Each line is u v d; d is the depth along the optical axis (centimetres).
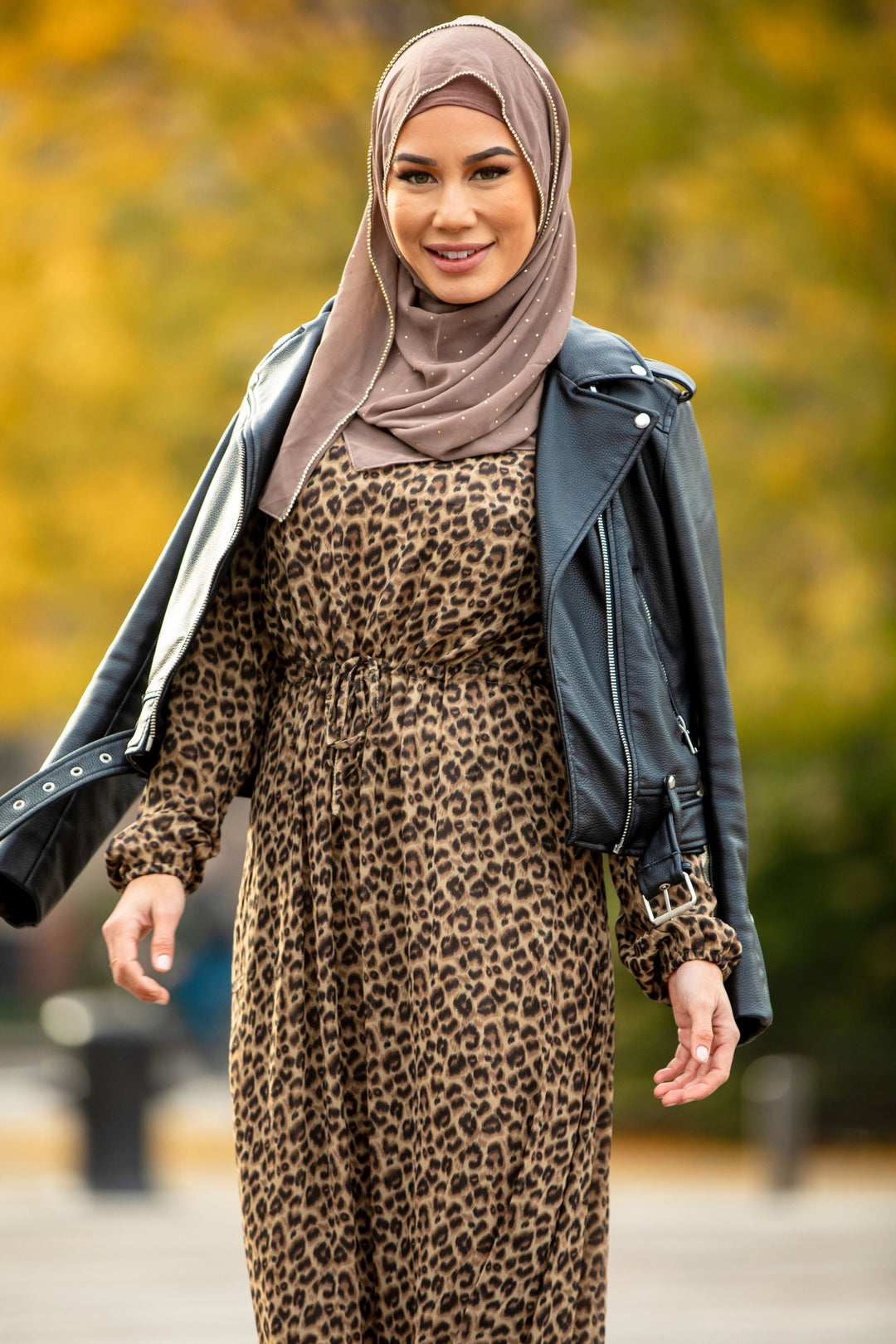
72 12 3147
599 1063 632
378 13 3359
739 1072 3862
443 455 624
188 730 645
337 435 636
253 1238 627
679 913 621
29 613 3553
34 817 686
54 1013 2608
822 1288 1731
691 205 3241
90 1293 1639
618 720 623
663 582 650
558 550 612
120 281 3241
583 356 645
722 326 3378
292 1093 618
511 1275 605
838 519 3350
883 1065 3822
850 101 3206
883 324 3300
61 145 3312
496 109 629
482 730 617
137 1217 2238
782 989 3862
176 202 3291
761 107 3198
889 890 3794
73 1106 2544
